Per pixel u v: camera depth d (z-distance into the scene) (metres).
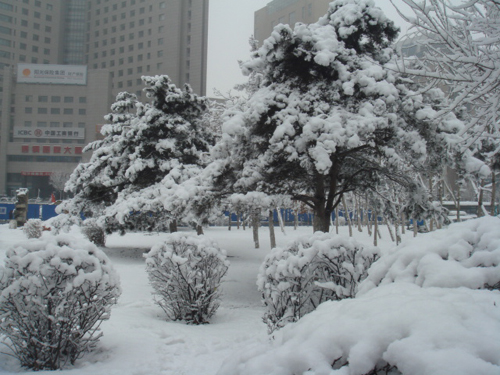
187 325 7.17
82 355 5.09
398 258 3.57
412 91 9.75
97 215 21.25
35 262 4.59
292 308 5.73
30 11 101.31
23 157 84.56
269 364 2.28
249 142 10.57
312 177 12.09
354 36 10.84
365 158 11.71
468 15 4.97
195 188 11.02
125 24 101.25
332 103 10.27
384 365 2.14
